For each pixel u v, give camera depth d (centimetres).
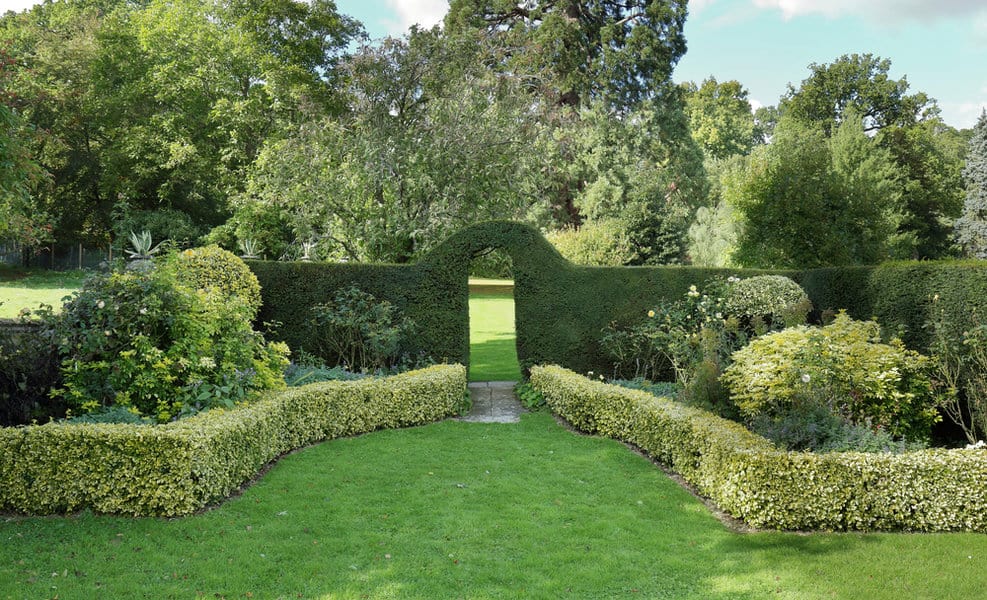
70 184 2848
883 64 3281
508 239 1038
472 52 1590
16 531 474
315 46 2244
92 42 2678
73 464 510
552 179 2767
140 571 413
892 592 401
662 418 673
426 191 1430
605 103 2862
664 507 561
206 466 520
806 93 3303
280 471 630
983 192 2902
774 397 634
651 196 2811
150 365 641
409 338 1032
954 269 731
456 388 927
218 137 2494
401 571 425
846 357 643
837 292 943
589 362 1034
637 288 1033
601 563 446
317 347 1045
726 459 546
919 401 674
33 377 683
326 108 2036
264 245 2245
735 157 3650
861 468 511
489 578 419
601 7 2905
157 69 2417
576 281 1036
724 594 402
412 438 778
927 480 511
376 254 1440
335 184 1443
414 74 1490
